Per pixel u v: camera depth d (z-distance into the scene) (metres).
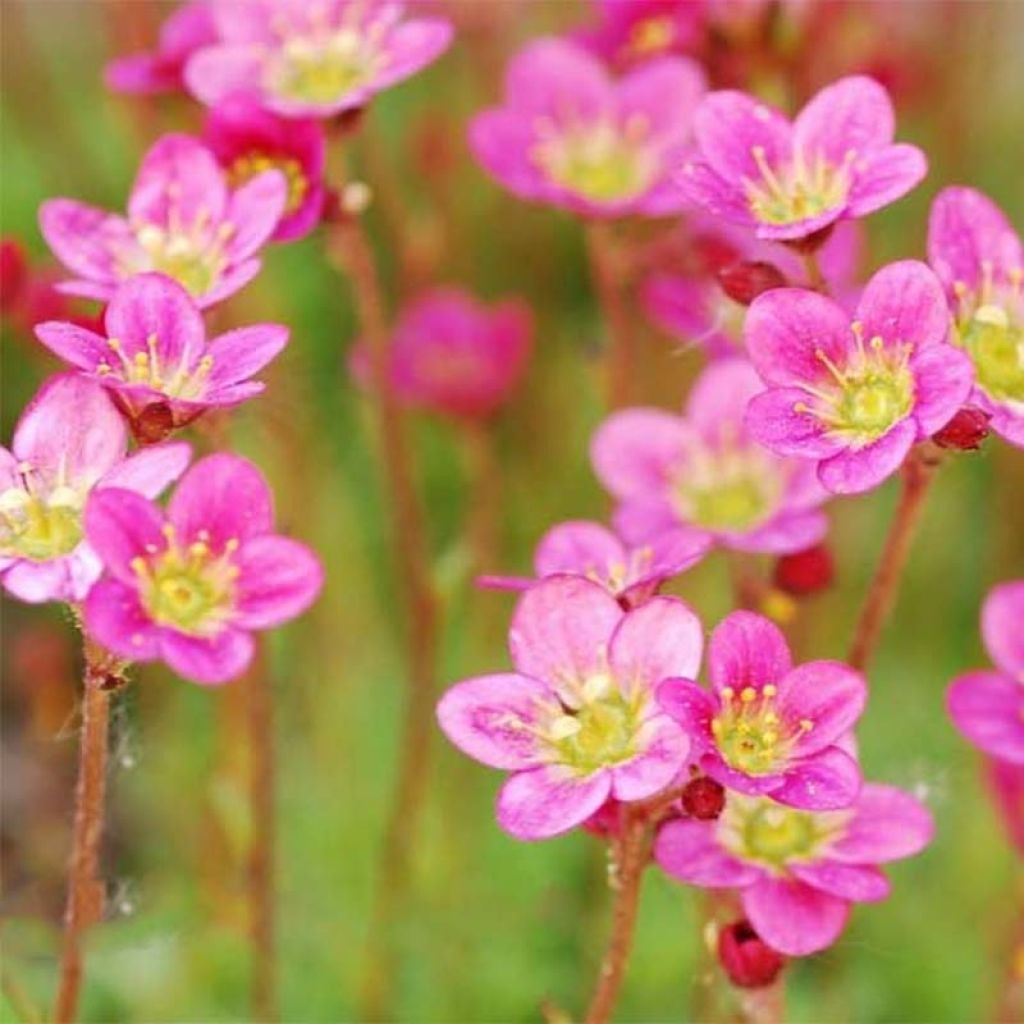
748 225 0.43
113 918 0.48
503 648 0.55
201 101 0.48
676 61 0.50
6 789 0.55
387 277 0.62
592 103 0.50
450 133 0.56
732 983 0.42
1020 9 0.64
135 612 0.41
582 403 0.59
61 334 0.42
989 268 0.44
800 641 0.50
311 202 0.46
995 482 0.57
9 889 0.53
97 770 0.42
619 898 0.42
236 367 0.42
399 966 0.52
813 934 0.42
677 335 0.51
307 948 0.52
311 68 0.47
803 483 0.46
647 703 0.41
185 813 0.54
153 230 0.45
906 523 0.43
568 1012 0.52
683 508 0.47
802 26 0.50
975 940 0.52
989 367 0.43
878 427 0.42
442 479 0.60
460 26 0.57
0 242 0.47
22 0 0.66
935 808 0.53
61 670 0.54
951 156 0.57
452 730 0.41
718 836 0.42
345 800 0.54
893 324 0.42
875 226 0.59
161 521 0.41
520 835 0.41
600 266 0.50
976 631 0.57
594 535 0.44
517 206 0.61
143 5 0.53
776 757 0.41
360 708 0.55
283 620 0.41
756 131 0.44
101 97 0.66
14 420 0.58
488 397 0.52
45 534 0.42
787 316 0.42
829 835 0.42
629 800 0.41
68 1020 0.43
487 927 0.52
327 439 0.59
